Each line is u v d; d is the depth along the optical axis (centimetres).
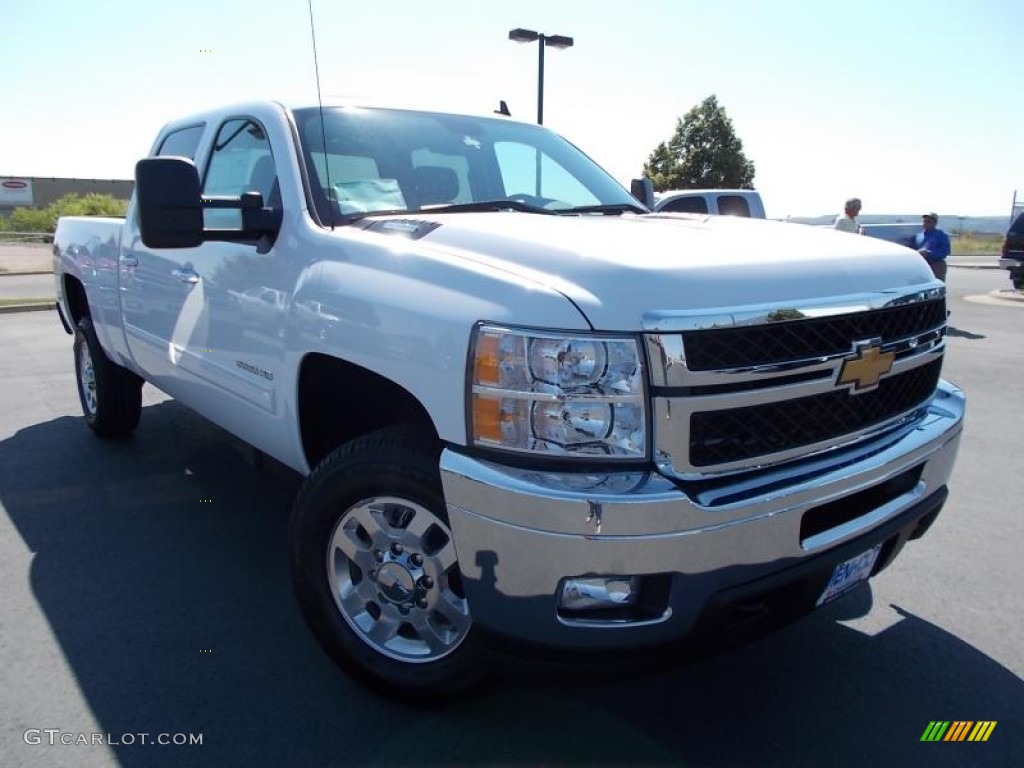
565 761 238
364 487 248
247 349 316
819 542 224
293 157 309
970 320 1310
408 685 253
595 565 198
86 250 501
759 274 219
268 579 348
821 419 227
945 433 266
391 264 248
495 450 209
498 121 398
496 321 210
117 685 271
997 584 355
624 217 310
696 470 204
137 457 511
